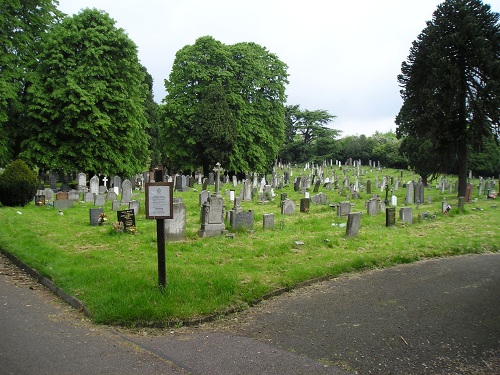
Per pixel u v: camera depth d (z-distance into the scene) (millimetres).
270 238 13102
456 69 25703
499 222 17969
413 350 5684
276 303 7641
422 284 8984
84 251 10781
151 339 5945
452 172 50375
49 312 6875
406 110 29672
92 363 5086
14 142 30688
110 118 31938
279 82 48562
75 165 31641
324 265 9898
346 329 6367
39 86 30266
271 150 47594
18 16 29641
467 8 26547
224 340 5918
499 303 7750
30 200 20047
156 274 8289
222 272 8703
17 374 4715
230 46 47656
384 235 14250
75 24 31969
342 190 30953
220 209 13680
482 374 5062
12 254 10242
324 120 82000
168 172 51844
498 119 25922
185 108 43844
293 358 5352
